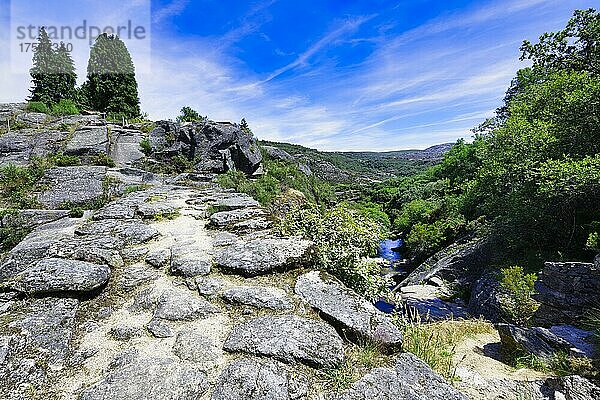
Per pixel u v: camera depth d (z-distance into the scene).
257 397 1.96
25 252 4.42
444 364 3.18
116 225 5.87
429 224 26.64
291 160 32.25
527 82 22.66
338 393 2.05
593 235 9.30
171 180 14.39
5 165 12.59
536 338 5.06
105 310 3.03
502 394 2.94
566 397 2.91
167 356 2.36
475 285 12.94
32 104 22.97
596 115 11.75
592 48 16.67
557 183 10.48
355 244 4.38
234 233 5.34
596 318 5.55
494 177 14.91
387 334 2.61
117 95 30.03
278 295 3.18
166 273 3.83
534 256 12.41
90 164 14.35
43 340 2.43
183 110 27.58
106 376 2.13
